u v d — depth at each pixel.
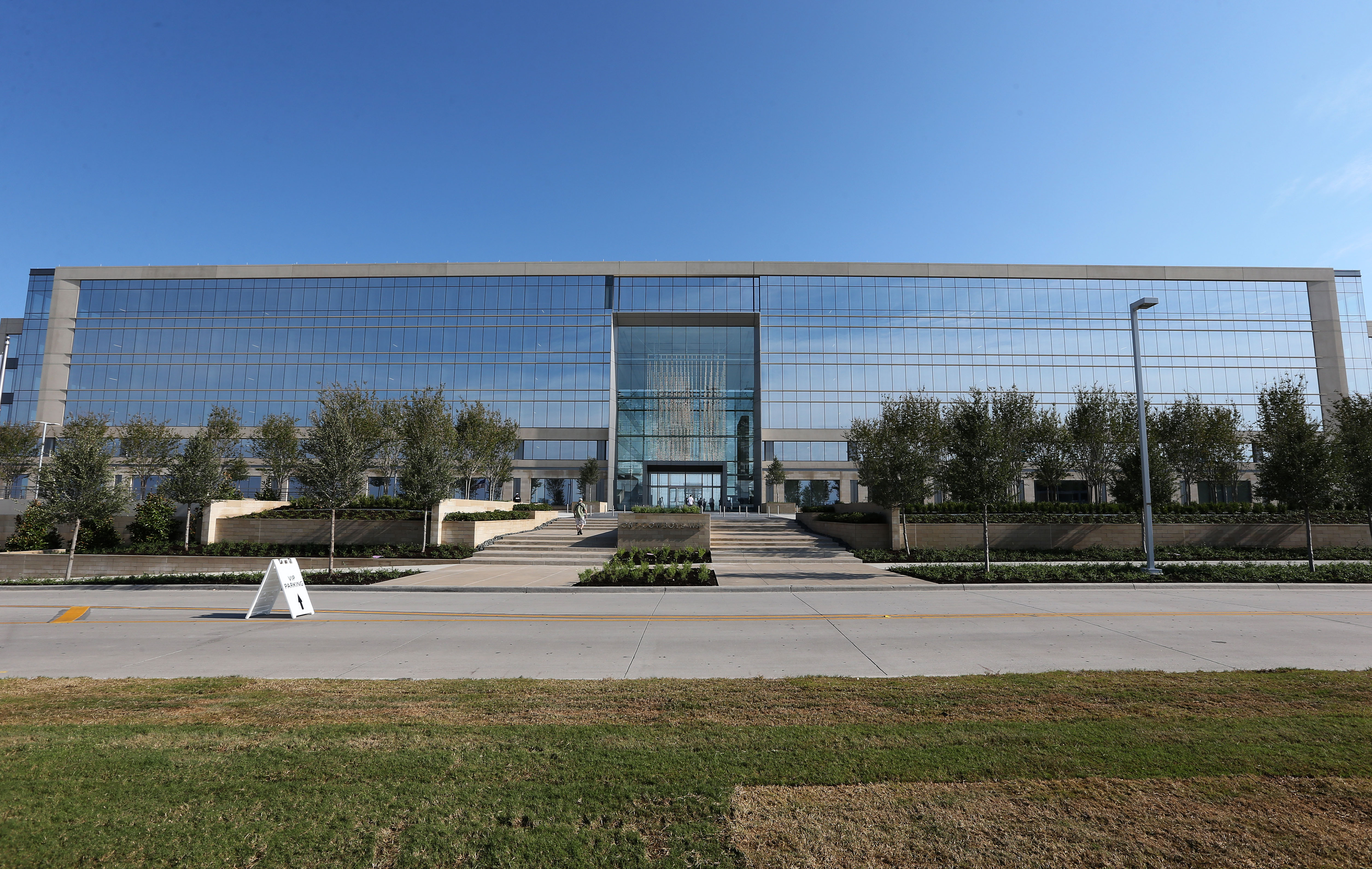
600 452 54.66
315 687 6.81
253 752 4.69
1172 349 55.00
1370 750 4.68
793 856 3.33
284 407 55.28
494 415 40.50
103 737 5.04
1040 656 8.33
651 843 3.45
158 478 41.31
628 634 10.26
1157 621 11.02
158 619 12.11
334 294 56.84
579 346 56.06
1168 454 31.92
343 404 27.67
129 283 56.75
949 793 4.03
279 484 38.44
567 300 56.62
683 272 56.72
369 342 56.28
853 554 23.70
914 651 8.77
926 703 5.98
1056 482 32.44
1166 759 4.54
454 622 11.55
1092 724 5.30
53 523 21.36
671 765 4.44
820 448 54.75
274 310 56.59
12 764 4.42
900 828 3.60
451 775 4.27
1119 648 8.78
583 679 7.26
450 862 3.27
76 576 21.11
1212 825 3.64
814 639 9.68
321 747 4.80
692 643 9.48
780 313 56.34
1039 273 56.47
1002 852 3.38
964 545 24.30
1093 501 35.06
